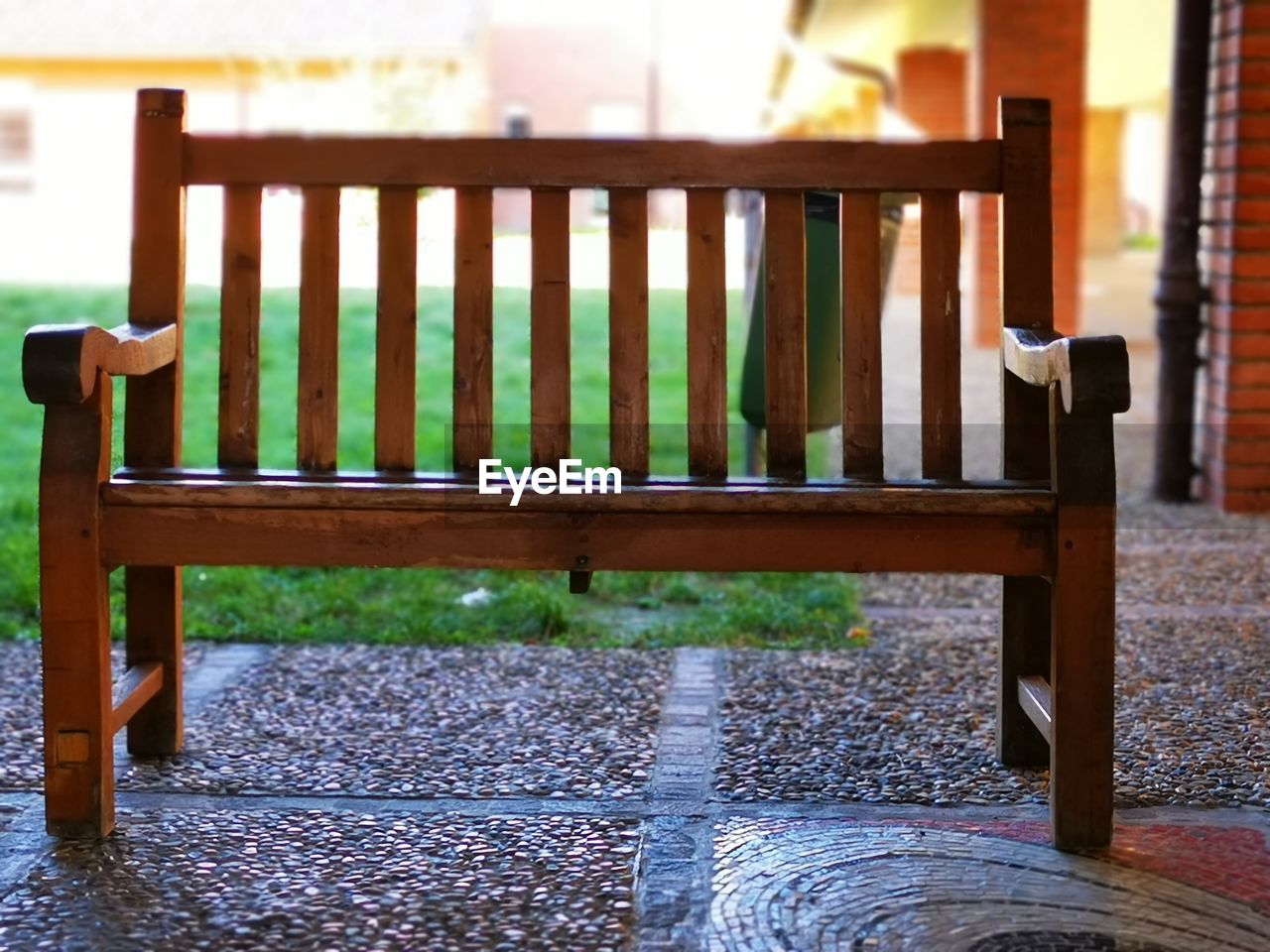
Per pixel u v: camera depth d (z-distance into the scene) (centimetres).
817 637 416
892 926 234
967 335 1237
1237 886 250
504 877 253
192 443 700
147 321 293
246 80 2178
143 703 297
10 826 275
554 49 3497
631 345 287
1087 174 2734
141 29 2177
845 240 289
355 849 265
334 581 472
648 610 453
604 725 337
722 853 262
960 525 261
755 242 509
